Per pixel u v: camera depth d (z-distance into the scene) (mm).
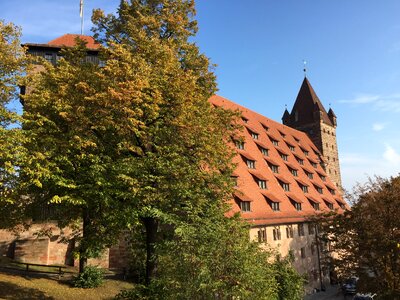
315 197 53781
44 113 19312
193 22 25641
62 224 23531
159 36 23812
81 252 23328
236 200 35250
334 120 78750
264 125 56531
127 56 18844
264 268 13289
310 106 75625
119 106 17922
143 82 18172
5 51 17062
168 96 20203
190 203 17219
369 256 22578
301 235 44562
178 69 20469
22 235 31609
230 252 12234
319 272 46375
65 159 18016
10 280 22219
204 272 11516
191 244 12953
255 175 41875
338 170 76812
